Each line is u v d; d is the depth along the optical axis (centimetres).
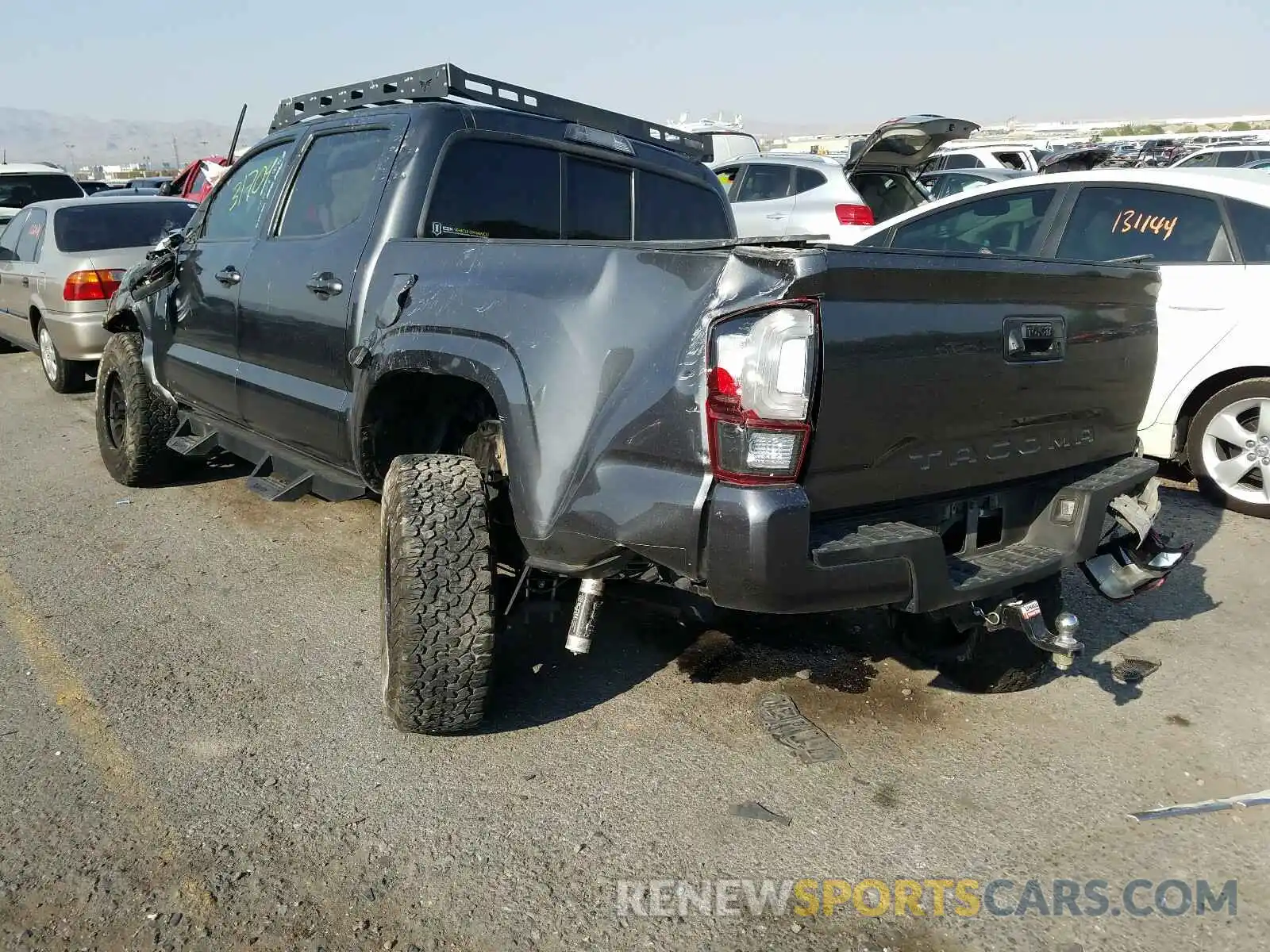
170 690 348
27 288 877
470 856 262
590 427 260
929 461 271
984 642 340
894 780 298
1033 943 234
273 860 259
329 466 402
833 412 242
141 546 495
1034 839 271
